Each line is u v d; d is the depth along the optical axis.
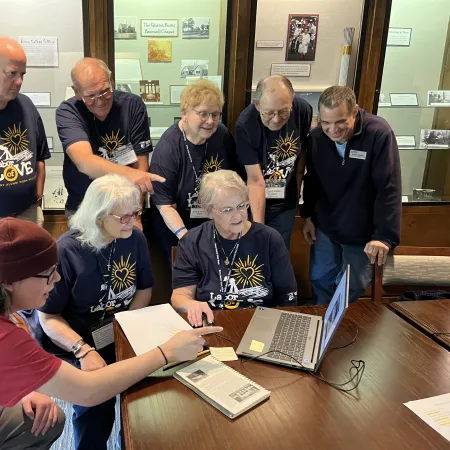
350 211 2.41
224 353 1.39
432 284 2.00
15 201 2.20
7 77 1.98
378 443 1.06
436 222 3.11
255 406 1.17
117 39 2.59
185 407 1.16
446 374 1.33
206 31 2.67
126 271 1.73
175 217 2.35
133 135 2.36
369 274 2.52
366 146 2.25
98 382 1.19
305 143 2.49
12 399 1.15
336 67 2.82
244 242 1.76
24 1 2.45
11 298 1.19
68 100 2.25
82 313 1.71
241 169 2.52
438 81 2.97
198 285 1.79
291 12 2.67
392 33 2.81
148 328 1.50
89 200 1.58
